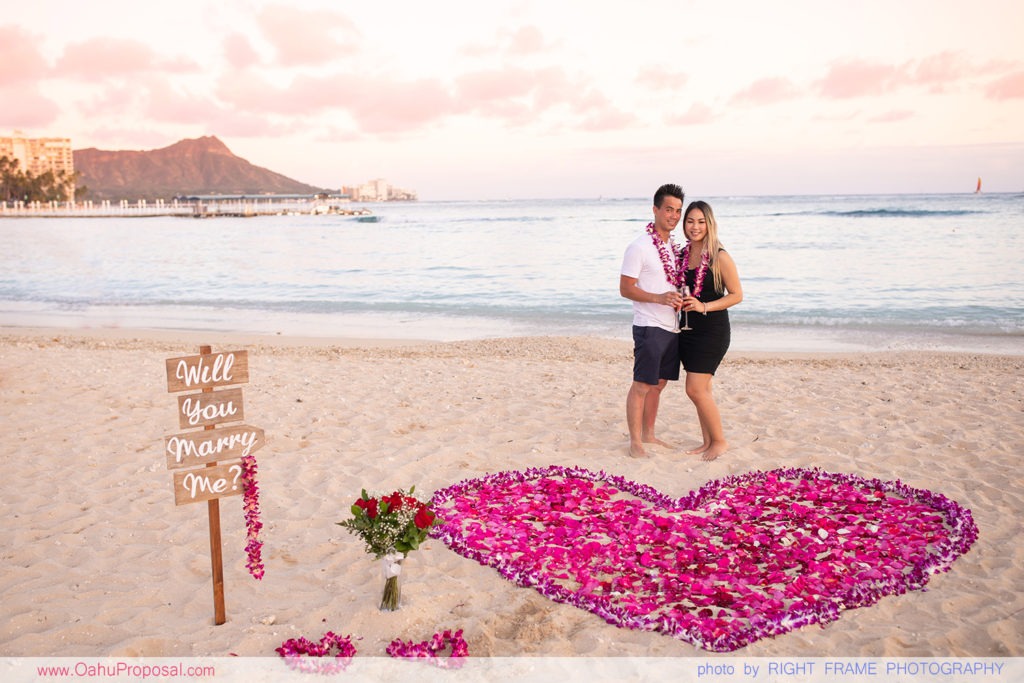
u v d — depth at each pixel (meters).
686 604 4.25
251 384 10.22
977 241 34.66
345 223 86.44
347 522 4.18
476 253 36.72
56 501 5.91
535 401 9.15
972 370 11.12
